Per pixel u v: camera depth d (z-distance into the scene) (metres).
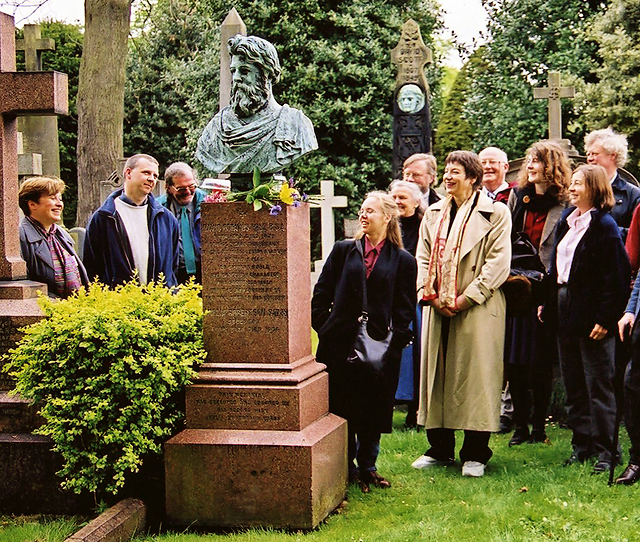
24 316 5.82
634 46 16.09
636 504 5.57
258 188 5.39
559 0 18.22
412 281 6.09
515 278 6.53
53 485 5.60
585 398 6.55
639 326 5.89
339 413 6.07
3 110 5.93
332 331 6.02
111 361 5.38
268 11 18.09
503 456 6.86
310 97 18.36
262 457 5.24
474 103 19.05
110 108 14.41
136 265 6.51
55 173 14.16
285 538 5.09
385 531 5.20
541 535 5.12
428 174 7.76
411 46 13.66
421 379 6.54
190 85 20.83
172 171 7.28
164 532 5.37
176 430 5.61
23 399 5.71
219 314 5.49
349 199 18.38
